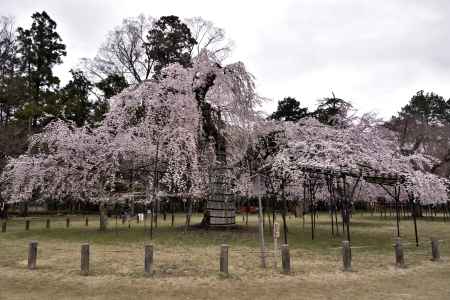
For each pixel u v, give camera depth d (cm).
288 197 2464
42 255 1016
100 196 1736
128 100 1559
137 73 3172
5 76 2936
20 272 804
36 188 1859
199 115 1528
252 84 1596
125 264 880
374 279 745
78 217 3095
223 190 1633
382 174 1350
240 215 3462
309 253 1054
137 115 1633
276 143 1758
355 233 1639
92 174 1650
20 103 2847
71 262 909
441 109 4831
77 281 724
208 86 1595
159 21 3103
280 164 1312
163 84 1514
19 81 2877
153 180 1602
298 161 1365
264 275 775
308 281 728
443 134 3011
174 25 3045
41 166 1639
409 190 1337
